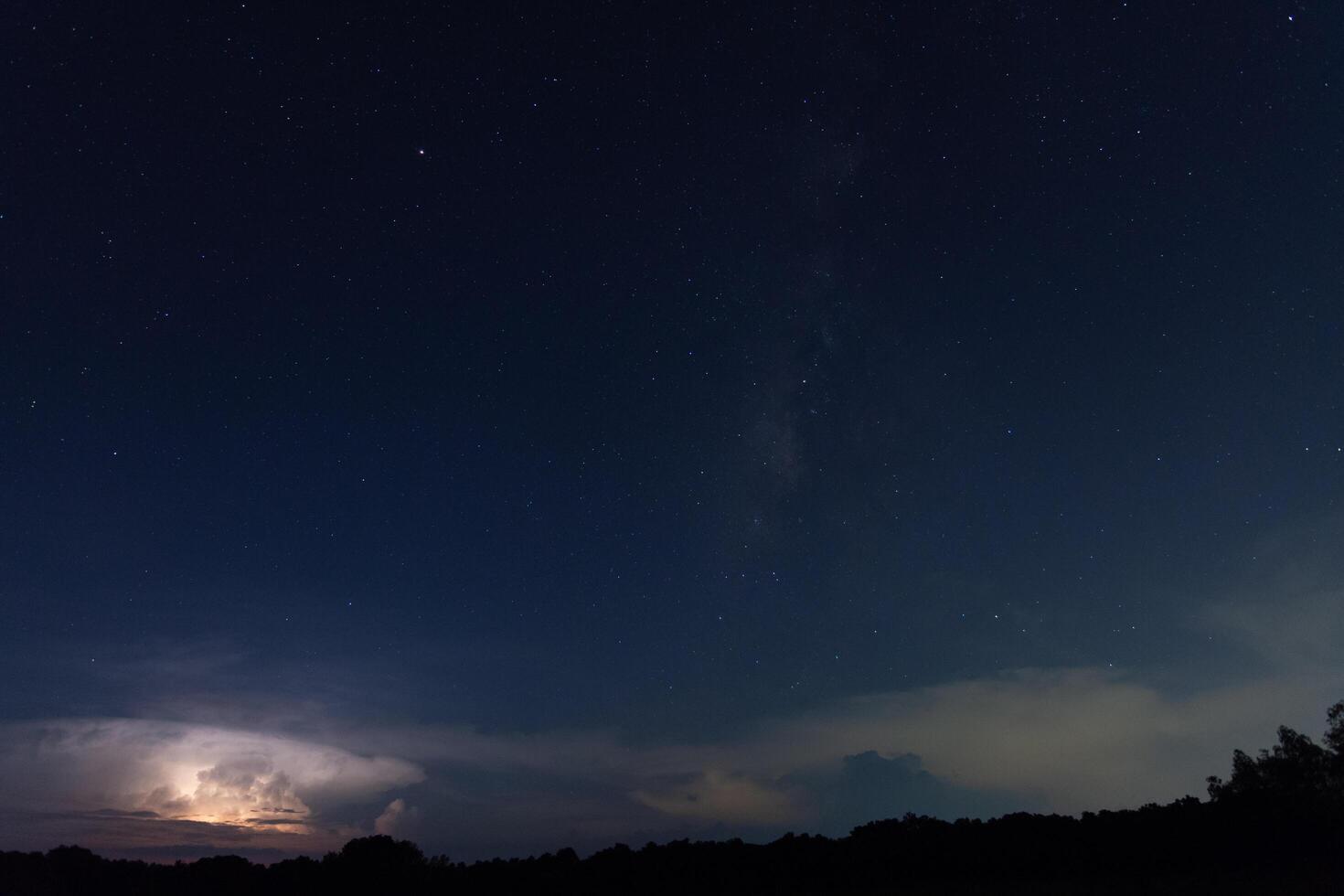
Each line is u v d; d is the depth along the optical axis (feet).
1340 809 89.15
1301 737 98.43
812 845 97.35
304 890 92.79
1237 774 99.76
